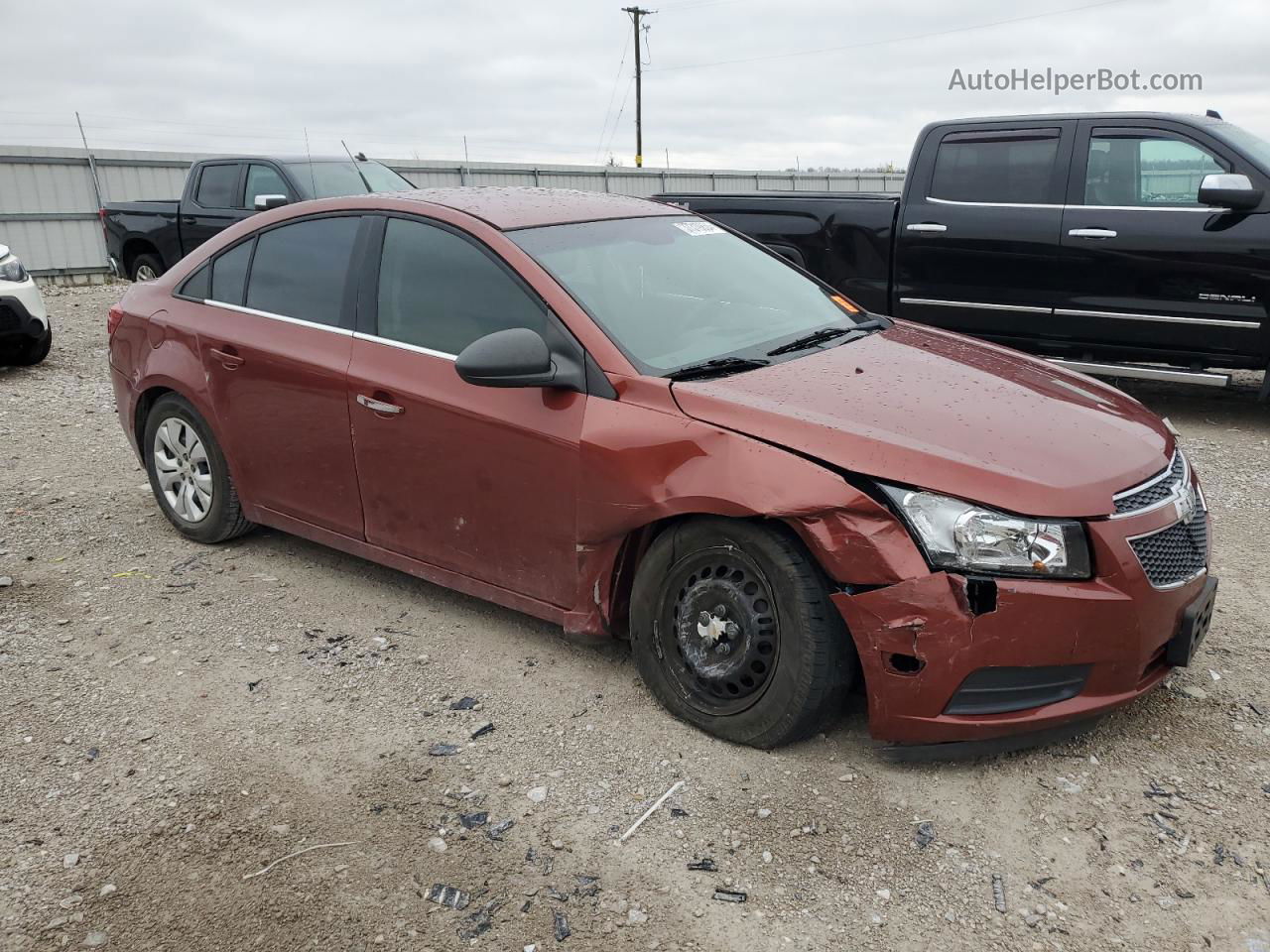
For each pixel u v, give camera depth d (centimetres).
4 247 943
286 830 291
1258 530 523
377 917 258
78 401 827
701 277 409
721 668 323
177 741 336
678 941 249
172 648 399
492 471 363
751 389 328
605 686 365
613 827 290
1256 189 678
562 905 261
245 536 512
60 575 468
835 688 306
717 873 272
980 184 785
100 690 368
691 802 300
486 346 330
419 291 394
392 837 288
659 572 334
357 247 418
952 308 809
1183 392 866
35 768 322
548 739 333
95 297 1494
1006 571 284
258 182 1236
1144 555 297
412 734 338
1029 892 264
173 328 477
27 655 394
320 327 421
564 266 372
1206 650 390
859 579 290
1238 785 305
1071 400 348
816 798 301
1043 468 294
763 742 318
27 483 604
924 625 285
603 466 332
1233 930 250
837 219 843
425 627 414
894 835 285
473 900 263
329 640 404
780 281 438
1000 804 298
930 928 252
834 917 256
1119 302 739
